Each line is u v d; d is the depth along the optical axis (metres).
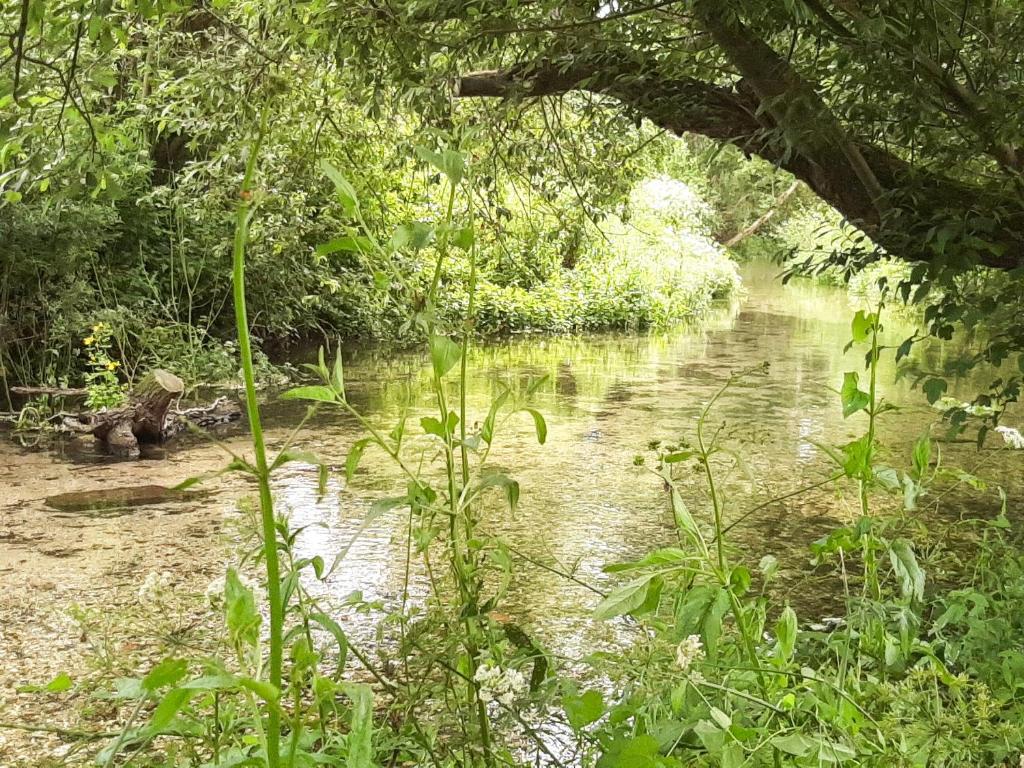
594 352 12.70
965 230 3.40
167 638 1.80
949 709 1.99
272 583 0.99
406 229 1.32
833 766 1.51
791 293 22.78
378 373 10.85
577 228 6.09
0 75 2.94
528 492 5.84
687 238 21.39
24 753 2.64
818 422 8.01
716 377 10.52
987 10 3.22
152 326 10.80
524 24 3.91
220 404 8.37
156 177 10.88
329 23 3.90
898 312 17.20
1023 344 3.35
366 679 3.08
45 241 9.01
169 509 5.54
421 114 4.50
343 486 6.01
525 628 3.59
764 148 4.16
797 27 3.22
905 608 1.87
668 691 1.75
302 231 6.20
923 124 3.54
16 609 3.95
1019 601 2.90
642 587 1.32
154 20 4.52
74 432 7.74
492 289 15.08
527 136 5.55
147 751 2.35
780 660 1.66
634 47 4.26
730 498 5.33
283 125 4.91
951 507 5.25
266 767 1.06
